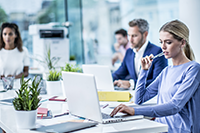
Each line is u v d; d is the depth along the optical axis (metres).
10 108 1.78
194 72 1.52
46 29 4.27
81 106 1.44
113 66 4.85
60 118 1.49
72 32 5.59
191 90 1.50
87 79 1.34
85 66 2.44
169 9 7.14
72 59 5.32
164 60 2.53
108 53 6.26
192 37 3.53
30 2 5.18
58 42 4.29
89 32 6.06
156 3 7.05
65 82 1.51
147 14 7.07
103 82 2.37
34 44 4.48
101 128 1.27
